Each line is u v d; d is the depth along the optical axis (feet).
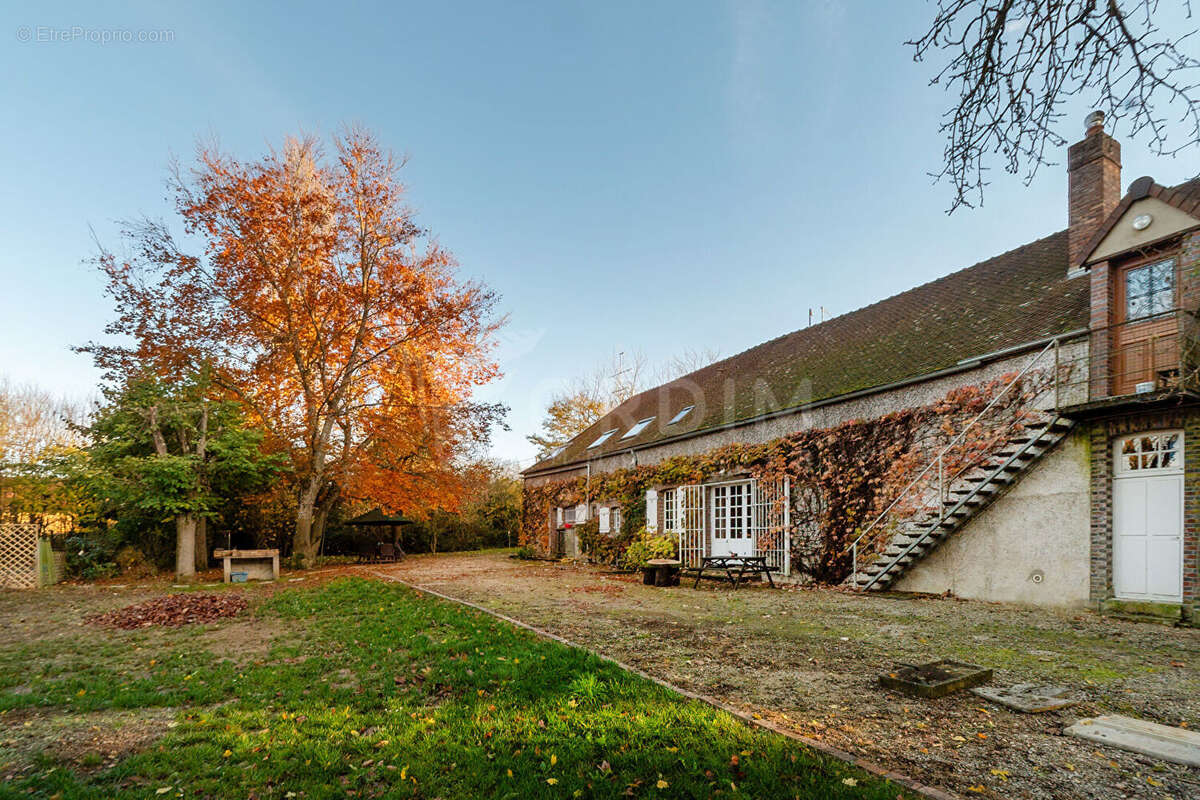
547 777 10.35
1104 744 11.54
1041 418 28.94
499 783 10.16
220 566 60.59
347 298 61.00
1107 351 27.04
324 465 64.85
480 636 21.79
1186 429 24.31
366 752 11.70
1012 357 30.60
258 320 57.52
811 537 40.01
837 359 46.06
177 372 54.24
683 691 14.97
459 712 13.65
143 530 55.77
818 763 10.52
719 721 12.55
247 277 56.70
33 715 14.70
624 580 44.42
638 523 56.75
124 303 54.19
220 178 56.80
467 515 98.02
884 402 36.83
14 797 10.01
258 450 56.54
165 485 49.01
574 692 14.79
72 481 50.65
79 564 51.52
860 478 37.04
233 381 58.90
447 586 40.06
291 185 59.77
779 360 55.52
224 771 10.93
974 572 30.91
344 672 18.02
